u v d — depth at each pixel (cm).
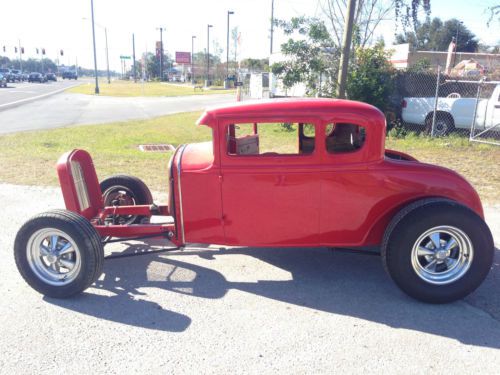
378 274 460
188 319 376
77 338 349
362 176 399
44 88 5344
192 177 408
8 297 412
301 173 398
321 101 406
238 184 404
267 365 318
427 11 1420
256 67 6003
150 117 2172
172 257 499
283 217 410
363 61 1450
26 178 837
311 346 339
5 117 2067
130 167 927
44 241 417
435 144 1212
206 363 320
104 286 434
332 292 423
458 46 4569
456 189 402
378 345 341
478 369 315
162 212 503
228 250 517
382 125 392
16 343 342
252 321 373
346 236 416
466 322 373
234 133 436
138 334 355
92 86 6494
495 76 1589
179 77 9750
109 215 515
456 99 1318
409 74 1499
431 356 328
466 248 386
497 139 1271
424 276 393
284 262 487
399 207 408
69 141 1307
